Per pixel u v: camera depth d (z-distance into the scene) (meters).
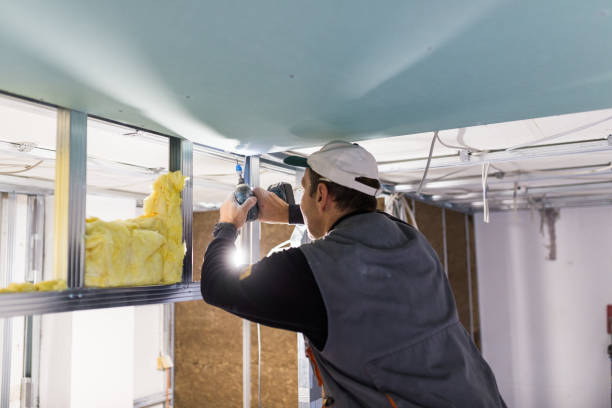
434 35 0.73
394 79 0.92
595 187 3.40
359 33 0.71
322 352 1.02
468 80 0.92
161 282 1.23
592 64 0.85
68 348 3.29
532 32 0.72
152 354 4.23
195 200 4.07
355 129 1.29
